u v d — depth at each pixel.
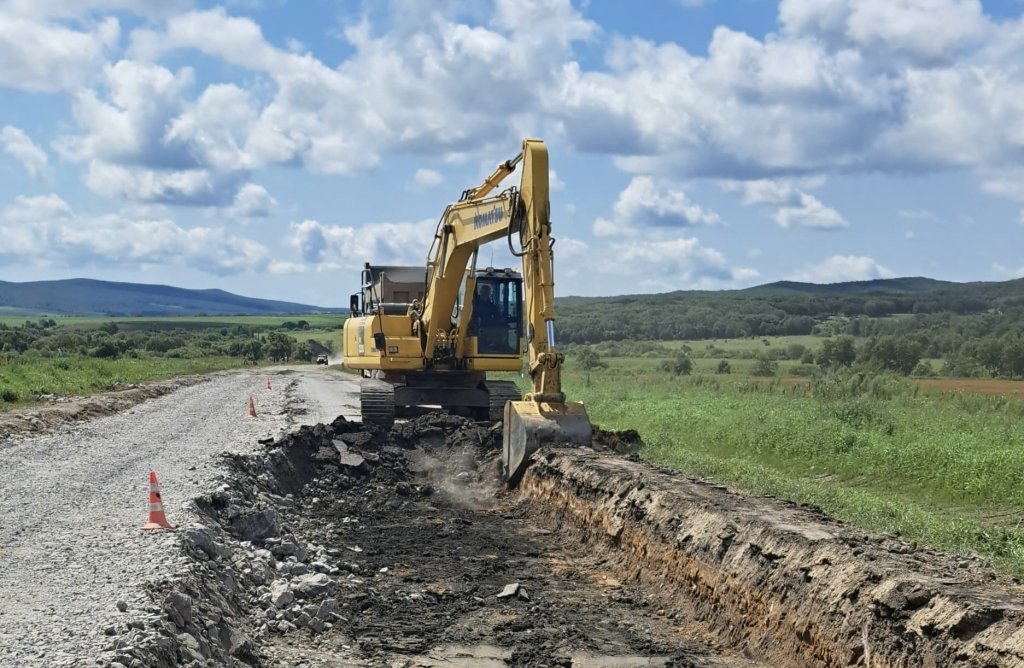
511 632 11.39
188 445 22.83
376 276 30.16
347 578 13.34
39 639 8.11
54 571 10.48
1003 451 17.39
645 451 20.45
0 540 12.02
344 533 16.44
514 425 19.42
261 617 10.99
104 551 11.30
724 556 11.78
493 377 52.25
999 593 8.61
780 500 14.09
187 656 8.52
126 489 15.97
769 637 10.38
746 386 40.25
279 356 107.75
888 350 59.72
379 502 19.00
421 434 23.33
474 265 24.30
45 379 39.25
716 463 18.58
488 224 21.16
